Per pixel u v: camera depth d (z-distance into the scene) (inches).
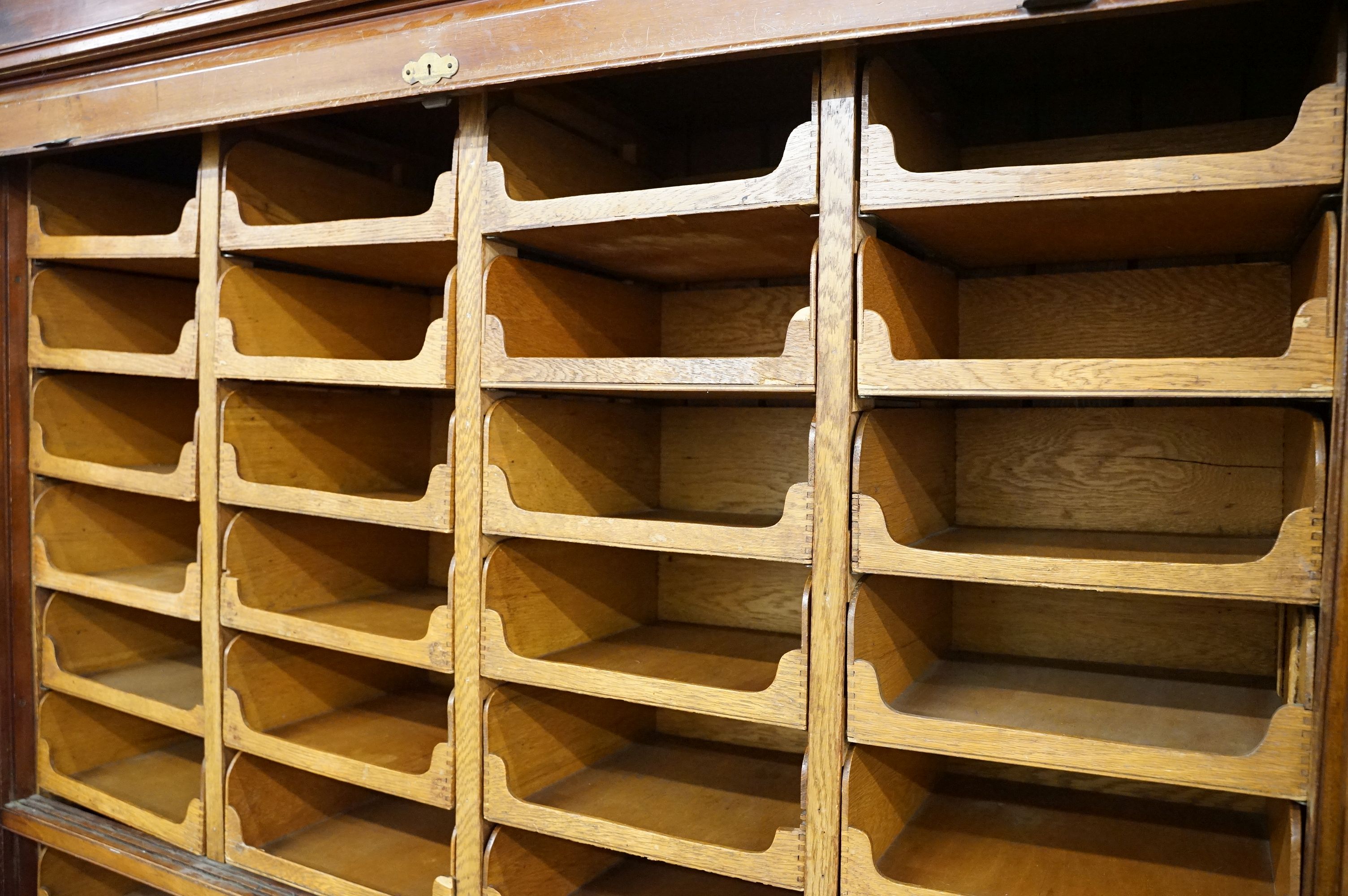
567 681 59.3
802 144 51.7
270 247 69.0
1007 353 65.1
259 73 65.9
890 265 54.0
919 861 54.4
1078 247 58.1
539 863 65.4
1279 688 55.5
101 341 89.2
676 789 64.8
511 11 57.3
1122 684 58.2
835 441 51.5
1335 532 43.4
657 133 77.2
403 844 74.9
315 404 79.2
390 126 78.7
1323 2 49.9
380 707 81.0
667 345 77.5
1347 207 42.4
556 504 66.1
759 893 67.1
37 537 84.4
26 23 73.9
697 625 75.2
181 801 80.8
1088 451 63.2
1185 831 58.2
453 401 88.8
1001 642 66.0
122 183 89.9
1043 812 61.1
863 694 51.4
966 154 66.5
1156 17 52.3
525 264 63.4
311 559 78.4
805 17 49.8
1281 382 43.9
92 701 83.9
